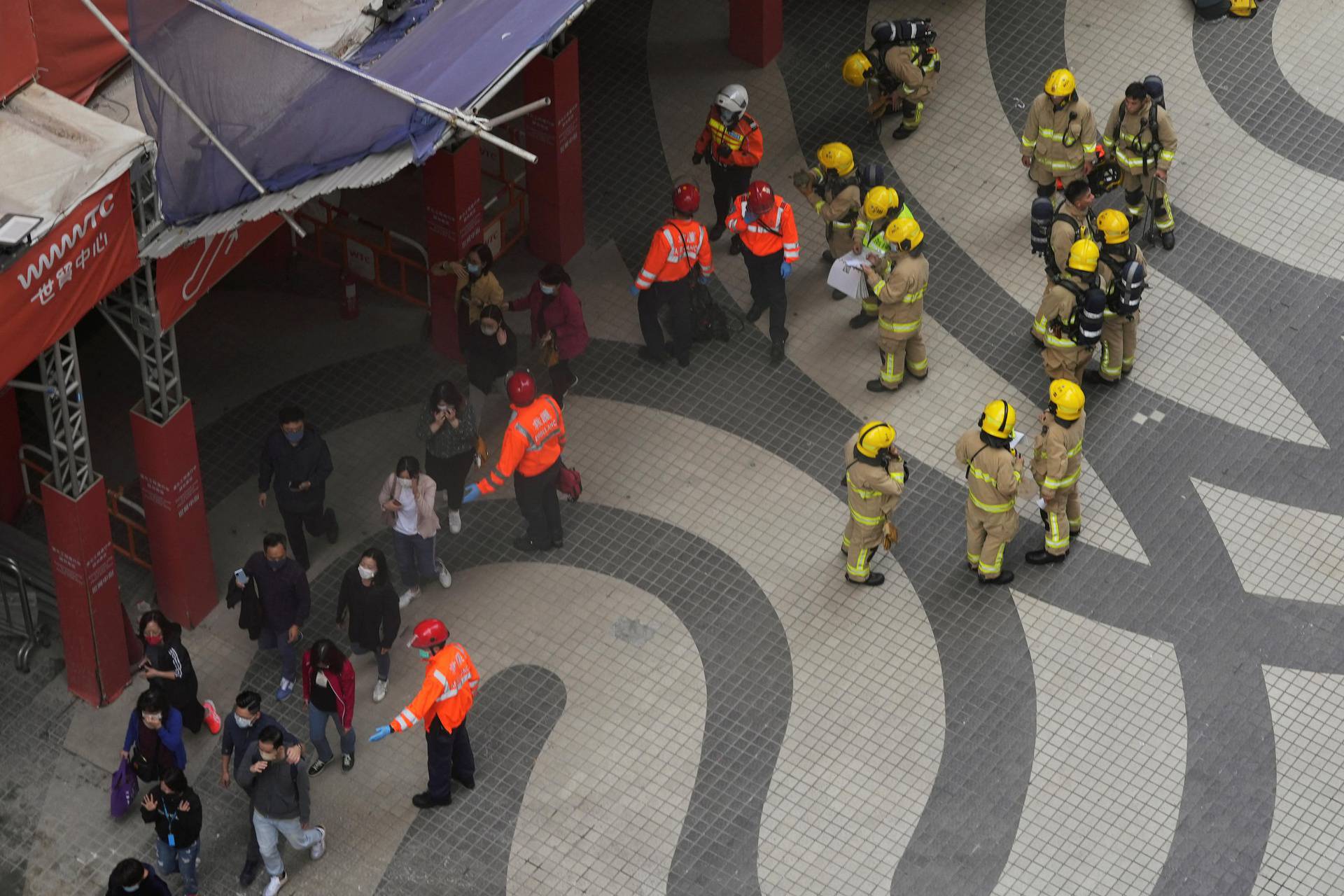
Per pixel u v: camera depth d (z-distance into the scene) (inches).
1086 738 1186.6
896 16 1606.8
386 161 1012.5
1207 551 1277.1
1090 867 1129.4
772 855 1135.0
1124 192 1473.9
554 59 1333.7
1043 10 1608.0
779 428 1349.7
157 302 1067.3
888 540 1230.3
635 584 1263.5
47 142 986.7
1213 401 1358.3
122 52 1094.4
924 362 1362.0
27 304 957.2
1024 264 1441.9
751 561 1275.8
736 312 1421.0
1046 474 1218.6
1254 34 1584.6
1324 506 1302.9
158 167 1026.7
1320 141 1514.5
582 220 1448.1
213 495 1312.7
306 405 1360.7
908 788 1163.3
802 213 1483.8
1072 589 1257.4
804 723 1194.6
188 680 1146.0
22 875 1130.0
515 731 1190.3
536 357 1385.3
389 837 1143.6
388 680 1216.8
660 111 1550.2
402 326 1413.6
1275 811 1152.8
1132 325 1337.4
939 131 1529.3
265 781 1067.9
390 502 1193.4
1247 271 1433.3
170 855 1103.6
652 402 1364.4
